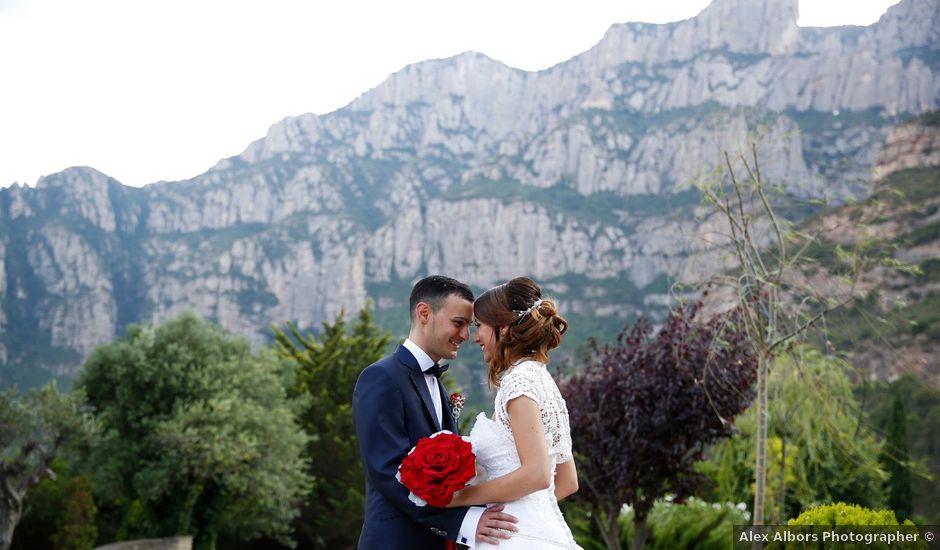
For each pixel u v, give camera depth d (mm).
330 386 33812
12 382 178875
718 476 17484
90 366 23547
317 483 32188
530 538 3748
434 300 4273
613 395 11375
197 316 25734
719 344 10016
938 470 26078
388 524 4004
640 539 11977
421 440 3834
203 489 23875
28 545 22312
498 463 3861
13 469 18297
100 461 22875
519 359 3992
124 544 19875
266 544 33031
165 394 23578
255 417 23594
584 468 11844
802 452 16188
